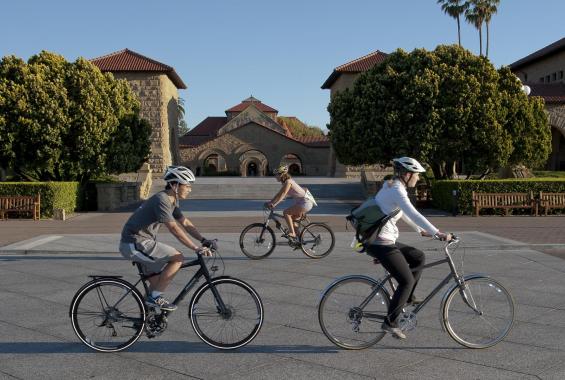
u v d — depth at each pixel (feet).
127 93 98.12
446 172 96.58
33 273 32.58
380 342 19.01
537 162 91.09
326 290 18.16
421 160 85.40
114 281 18.19
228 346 18.29
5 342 19.27
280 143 206.28
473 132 83.25
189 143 236.22
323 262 36.47
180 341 19.34
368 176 116.98
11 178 104.63
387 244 17.80
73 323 18.24
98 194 88.53
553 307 23.94
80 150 87.04
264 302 25.11
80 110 86.17
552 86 154.71
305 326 21.13
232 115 273.13
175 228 17.87
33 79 84.58
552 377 15.67
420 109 84.64
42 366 16.84
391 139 85.05
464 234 48.78
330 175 172.24
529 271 32.76
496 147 83.56
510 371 16.17
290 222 37.52
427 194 88.99
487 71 86.33
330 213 76.95
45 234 50.98
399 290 17.74
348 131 90.63
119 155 91.76
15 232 54.03
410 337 19.58
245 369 16.49
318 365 16.79
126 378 15.83
